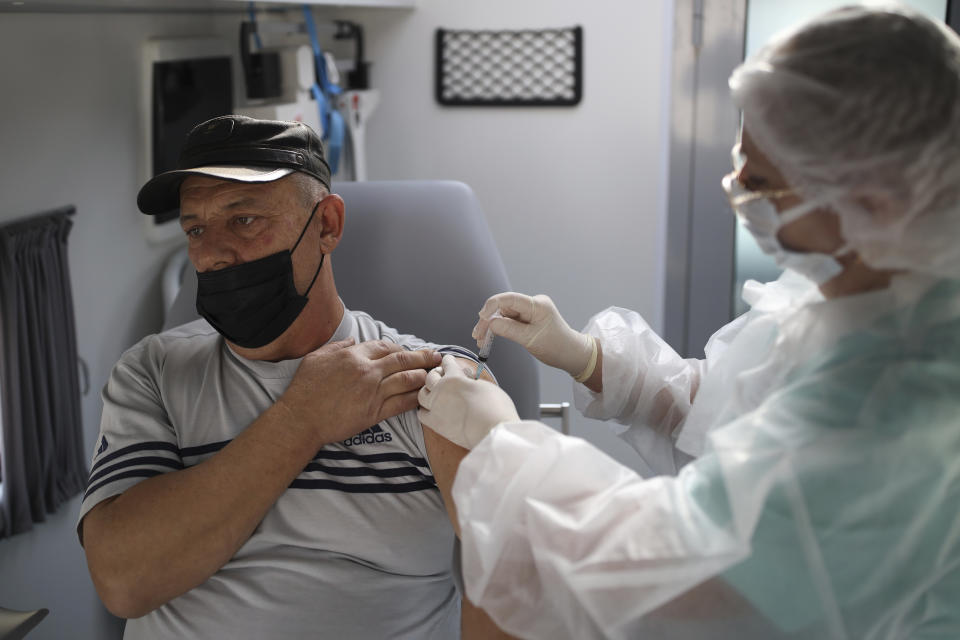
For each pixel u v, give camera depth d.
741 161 0.94
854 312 0.89
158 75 2.26
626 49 2.90
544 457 0.95
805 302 1.00
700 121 2.63
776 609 0.86
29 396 1.77
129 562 1.16
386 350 1.31
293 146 1.30
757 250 2.68
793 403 0.87
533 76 2.95
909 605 0.89
